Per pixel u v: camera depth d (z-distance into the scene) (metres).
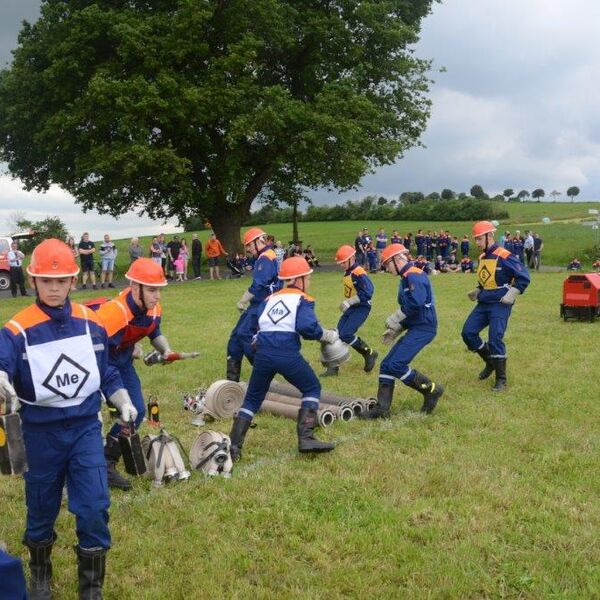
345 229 70.38
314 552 4.56
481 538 4.70
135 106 29.05
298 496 5.48
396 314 7.83
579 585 4.15
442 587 4.11
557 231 56.25
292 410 7.78
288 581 4.25
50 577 4.20
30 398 3.79
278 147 34.09
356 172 32.47
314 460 6.38
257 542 4.76
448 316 16.56
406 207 82.94
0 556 2.96
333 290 23.92
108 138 32.22
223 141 32.28
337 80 33.59
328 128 31.83
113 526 5.05
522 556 4.47
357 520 5.03
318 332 6.33
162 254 28.83
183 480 5.88
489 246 9.17
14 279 24.52
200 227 79.50
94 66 31.30
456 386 9.34
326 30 34.22
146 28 30.06
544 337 13.16
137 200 36.78
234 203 37.72
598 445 6.67
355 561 4.51
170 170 31.17
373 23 34.62
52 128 31.00
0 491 5.82
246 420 6.45
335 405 7.80
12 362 3.67
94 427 4.01
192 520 5.12
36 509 4.00
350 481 5.79
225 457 6.06
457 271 34.97
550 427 7.30
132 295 5.60
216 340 13.48
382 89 37.91
